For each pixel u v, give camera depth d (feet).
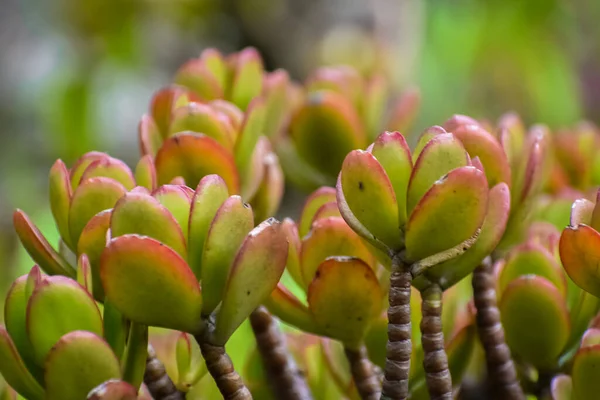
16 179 6.30
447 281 1.57
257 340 1.74
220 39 5.41
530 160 1.69
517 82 5.60
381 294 1.62
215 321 1.50
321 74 2.11
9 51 6.57
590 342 1.58
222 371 1.50
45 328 1.49
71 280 1.49
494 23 5.53
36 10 6.56
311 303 1.62
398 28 4.89
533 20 5.51
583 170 2.13
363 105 2.11
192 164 1.71
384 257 1.57
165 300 1.47
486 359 1.67
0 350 1.51
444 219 1.49
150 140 1.82
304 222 1.73
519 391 1.66
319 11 4.83
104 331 1.52
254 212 1.84
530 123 5.68
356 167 1.51
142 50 6.00
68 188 1.65
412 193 1.51
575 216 1.59
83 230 1.57
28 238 1.63
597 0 6.82
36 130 6.51
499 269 1.74
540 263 1.70
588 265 1.55
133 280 1.46
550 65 5.58
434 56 5.35
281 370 1.74
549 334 1.66
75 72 5.77
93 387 1.46
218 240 1.48
